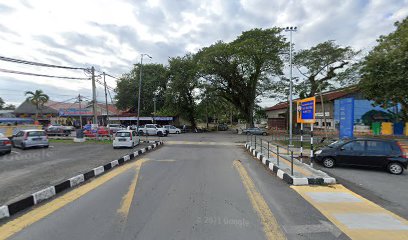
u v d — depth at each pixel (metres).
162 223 4.77
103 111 60.25
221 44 45.59
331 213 5.46
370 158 10.87
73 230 4.45
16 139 18.50
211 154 15.85
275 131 41.50
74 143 22.50
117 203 5.91
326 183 8.05
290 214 5.36
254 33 43.12
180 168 10.61
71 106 63.91
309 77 38.50
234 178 8.73
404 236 4.37
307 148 18.41
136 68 59.53
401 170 10.31
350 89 34.66
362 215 5.36
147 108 58.62
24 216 5.12
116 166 11.19
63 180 8.00
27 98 53.28
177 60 53.72
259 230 4.52
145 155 15.21
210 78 47.28
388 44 18.86
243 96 48.41
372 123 33.03
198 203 5.95
